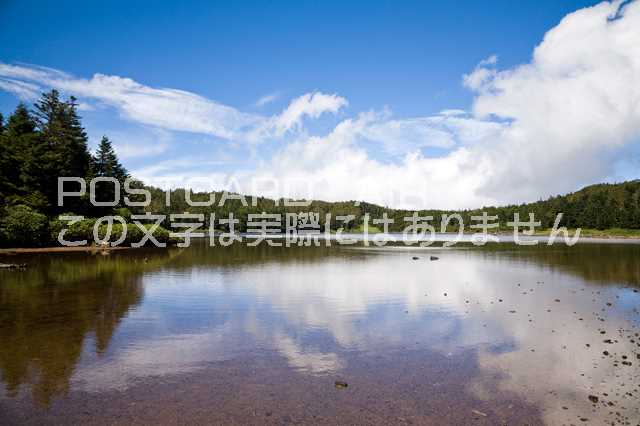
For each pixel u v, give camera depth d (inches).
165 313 668.1
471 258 1843.0
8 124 2573.8
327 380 386.9
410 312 683.4
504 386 375.9
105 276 1115.3
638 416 321.4
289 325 593.9
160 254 1945.1
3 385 367.2
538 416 318.7
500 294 866.8
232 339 521.3
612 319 636.1
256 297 822.5
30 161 2215.8
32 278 1058.7
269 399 342.3
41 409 319.9
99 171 3073.3
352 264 1553.9
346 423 301.4
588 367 426.3
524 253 2151.8
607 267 1409.9
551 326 591.8
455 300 795.4
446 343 508.1
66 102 2748.5
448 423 304.0
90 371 404.5
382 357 454.9
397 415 315.6
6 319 618.8
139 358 445.4
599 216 5846.5
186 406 327.3
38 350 468.8
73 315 647.8
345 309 708.0
